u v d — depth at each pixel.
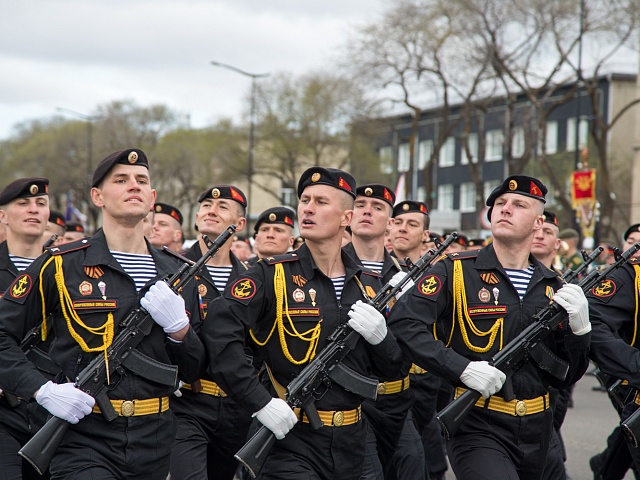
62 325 5.17
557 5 31.03
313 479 5.25
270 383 5.83
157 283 5.15
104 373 5.00
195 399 6.67
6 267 7.24
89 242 5.30
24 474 6.30
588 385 15.91
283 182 50.69
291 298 5.45
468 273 5.79
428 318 5.64
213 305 5.41
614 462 6.95
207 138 52.69
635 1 30.28
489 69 34.19
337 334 5.39
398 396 6.72
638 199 36.50
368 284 5.73
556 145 48.03
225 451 6.85
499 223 5.80
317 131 47.19
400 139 51.84
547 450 5.77
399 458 6.99
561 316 5.66
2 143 78.69
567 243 14.80
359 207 7.86
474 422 5.62
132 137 64.75
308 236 5.54
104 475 4.96
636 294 6.07
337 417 5.36
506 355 5.56
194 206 62.31
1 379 5.05
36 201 7.32
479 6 31.83
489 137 51.56
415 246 9.28
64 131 66.44
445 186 55.81
